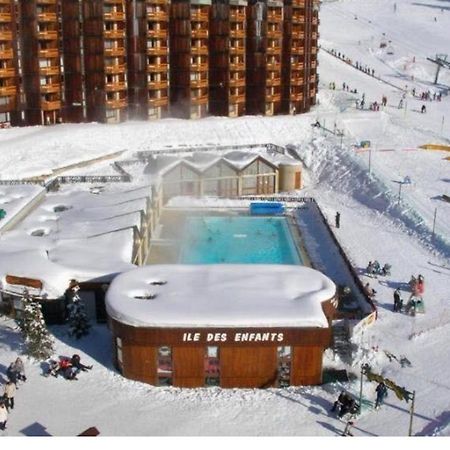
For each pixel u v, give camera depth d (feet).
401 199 217.56
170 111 322.75
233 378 112.68
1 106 282.97
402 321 139.23
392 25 622.95
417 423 102.17
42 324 119.55
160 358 111.75
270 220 212.23
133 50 303.27
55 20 285.43
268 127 306.14
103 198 189.16
